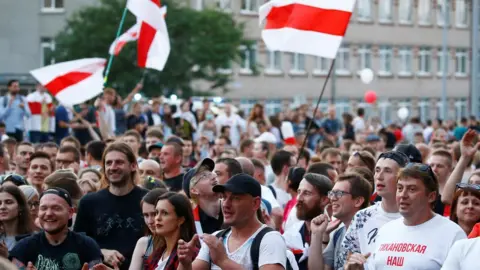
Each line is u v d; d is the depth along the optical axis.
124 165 19.61
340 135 67.00
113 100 48.44
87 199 19.72
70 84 31.89
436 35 130.50
